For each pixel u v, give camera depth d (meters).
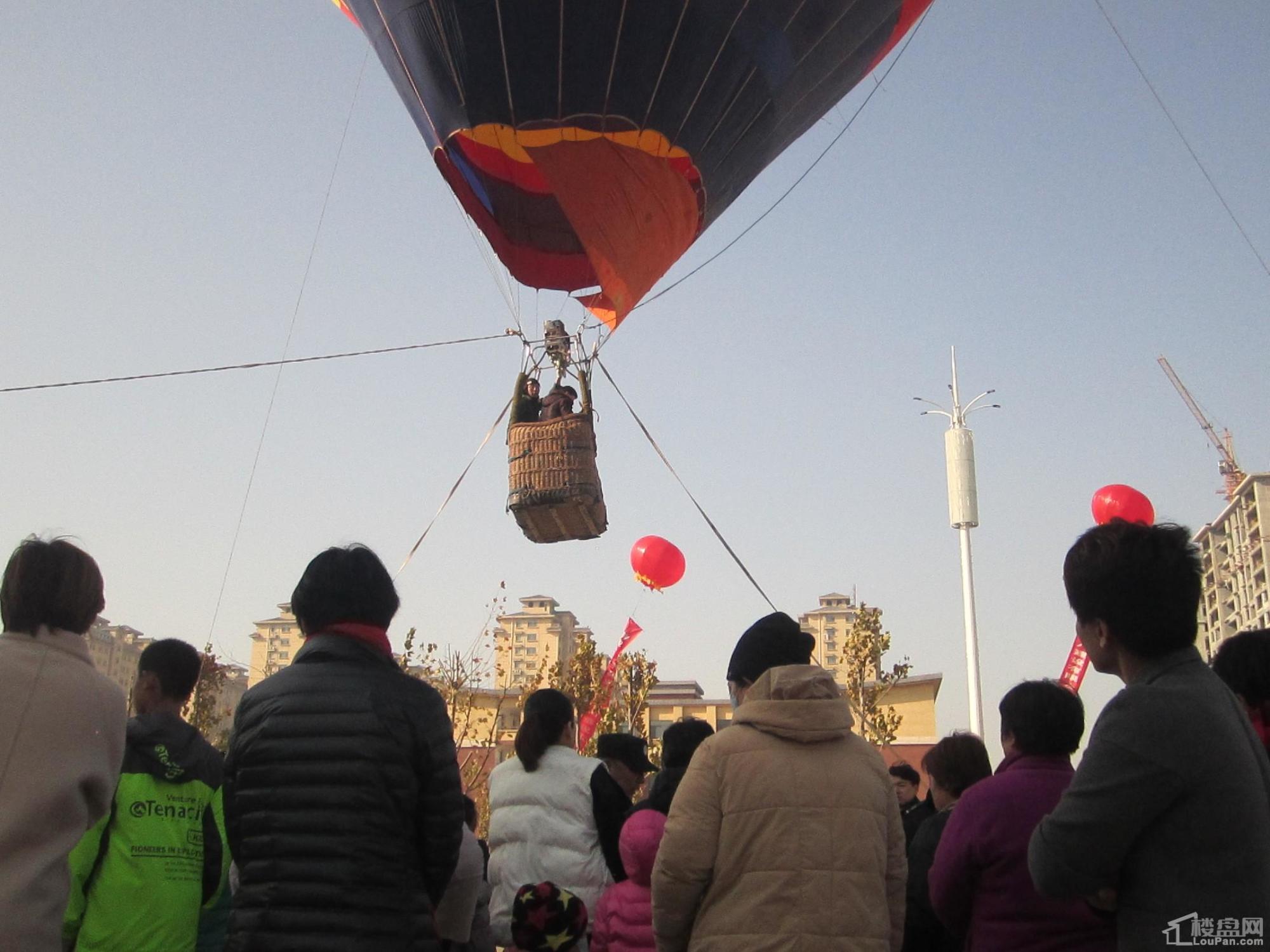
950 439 19.62
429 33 9.12
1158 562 2.91
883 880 3.49
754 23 9.33
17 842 2.97
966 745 5.16
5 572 3.31
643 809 4.77
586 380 10.31
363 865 3.19
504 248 11.30
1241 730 2.77
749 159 10.62
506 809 5.11
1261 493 88.44
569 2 8.71
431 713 3.42
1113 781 2.72
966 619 19.03
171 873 4.20
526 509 9.83
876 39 10.91
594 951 4.64
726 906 3.40
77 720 3.15
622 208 9.77
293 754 3.26
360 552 3.69
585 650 23.31
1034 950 3.47
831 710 3.57
